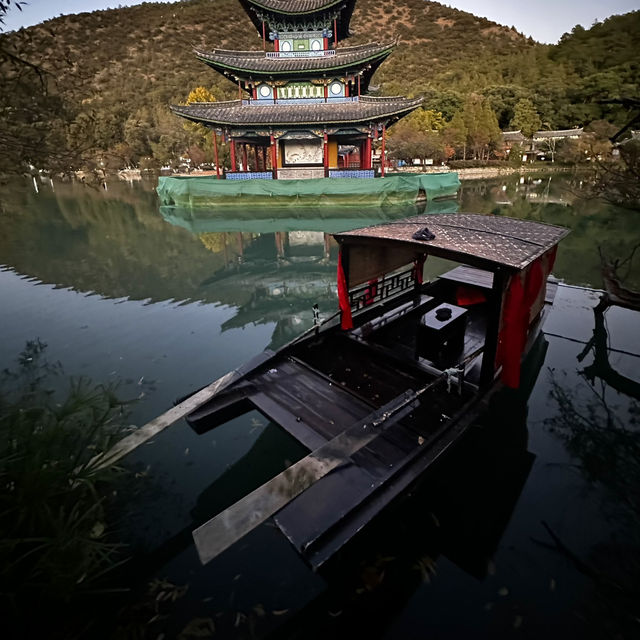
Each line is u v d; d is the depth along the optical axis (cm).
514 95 8925
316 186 3328
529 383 769
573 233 2072
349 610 380
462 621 369
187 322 1089
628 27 10750
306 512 395
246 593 397
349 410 559
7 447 442
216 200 3456
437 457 464
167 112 8106
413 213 2922
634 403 709
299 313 1157
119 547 446
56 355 896
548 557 433
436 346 650
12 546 348
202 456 595
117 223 2800
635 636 354
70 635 353
